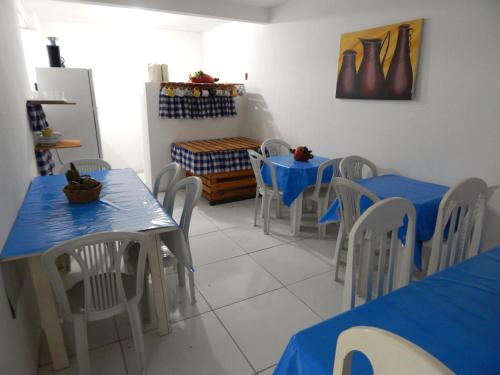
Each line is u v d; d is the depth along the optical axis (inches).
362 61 122.1
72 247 51.1
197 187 77.9
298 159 134.0
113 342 72.0
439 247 60.2
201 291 90.2
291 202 121.7
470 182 61.0
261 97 182.1
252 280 96.0
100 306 57.5
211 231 130.4
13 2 117.7
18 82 105.8
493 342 34.0
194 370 64.9
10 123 79.6
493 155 91.5
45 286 59.6
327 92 140.9
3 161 65.1
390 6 111.2
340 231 93.0
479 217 64.8
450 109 99.5
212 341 72.4
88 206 76.9
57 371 64.5
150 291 81.8
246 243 120.0
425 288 43.1
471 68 93.2
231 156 161.8
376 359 22.7
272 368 65.8
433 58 101.8
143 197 83.7
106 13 176.6
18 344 54.2
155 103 172.7
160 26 210.8
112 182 97.1
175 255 80.1
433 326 36.2
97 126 162.9
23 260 66.7
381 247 51.2
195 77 175.8
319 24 139.4
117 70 211.0
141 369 63.9
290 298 87.7
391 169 119.5
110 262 56.0
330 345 33.5
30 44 173.5
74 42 196.7
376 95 119.3
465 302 40.4
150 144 177.0
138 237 55.5
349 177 111.9
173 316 80.0
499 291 42.8
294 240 122.8
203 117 181.9
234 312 81.9
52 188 91.7
